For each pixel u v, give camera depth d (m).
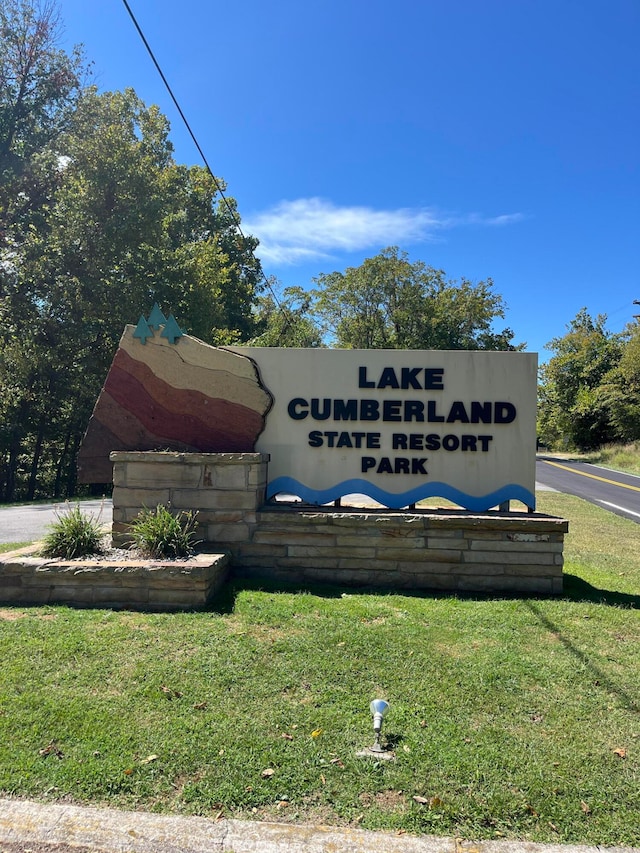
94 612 5.14
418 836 2.54
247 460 6.23
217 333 25.69
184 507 6.28
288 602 5.40
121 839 2.50
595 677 4.09
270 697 3.70
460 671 4.12
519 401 6.58
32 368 21.12
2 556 5.80
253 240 36.75
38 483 27.55
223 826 2.58
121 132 21.20
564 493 18.81
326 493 6.63
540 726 3.44
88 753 3.06
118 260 20.28
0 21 20.33
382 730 3.33
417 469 6.59
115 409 6.70
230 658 4.21
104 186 19.91
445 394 6.61
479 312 44.22
